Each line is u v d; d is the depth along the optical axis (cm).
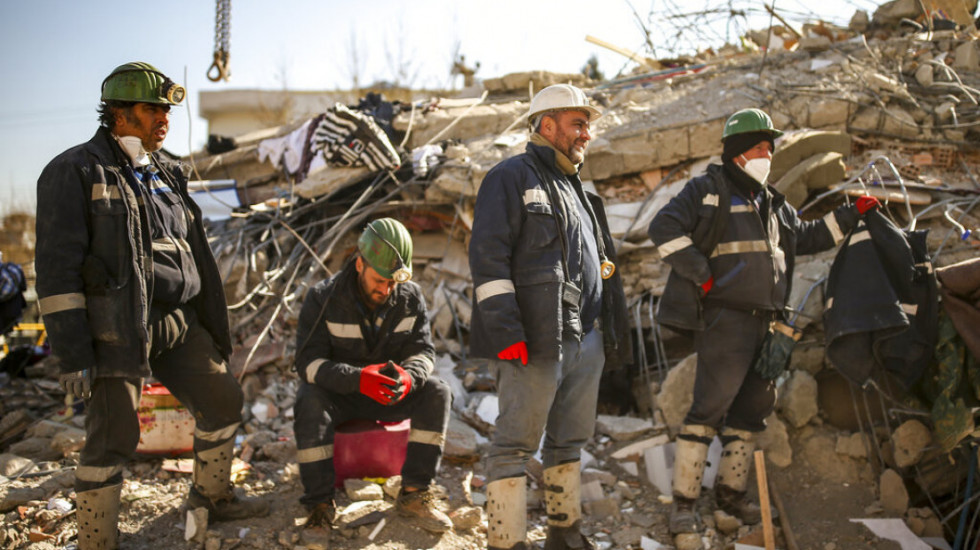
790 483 411
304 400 353
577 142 332
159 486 372
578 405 335
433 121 664
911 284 382
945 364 383
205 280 333
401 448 384
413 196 571
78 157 283
